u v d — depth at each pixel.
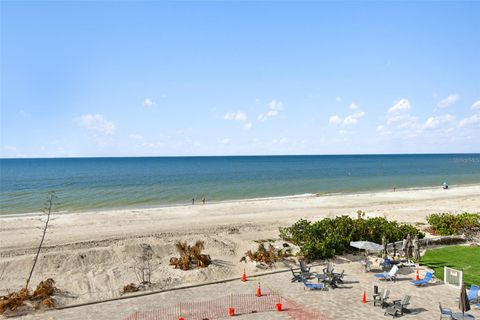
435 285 21.55
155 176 122.25
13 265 23.67
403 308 17.91
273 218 43.66
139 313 18.14
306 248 26.05
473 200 58.84
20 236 34.81
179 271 23.83
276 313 17.88
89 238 33.72
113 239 32.56
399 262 25.22
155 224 40.47
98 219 43.62
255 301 19.48
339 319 17.11
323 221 30.55
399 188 82.00
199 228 37.69
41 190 79.94
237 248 29.23
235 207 52.62
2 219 43.59
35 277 22.70
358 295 20.17
